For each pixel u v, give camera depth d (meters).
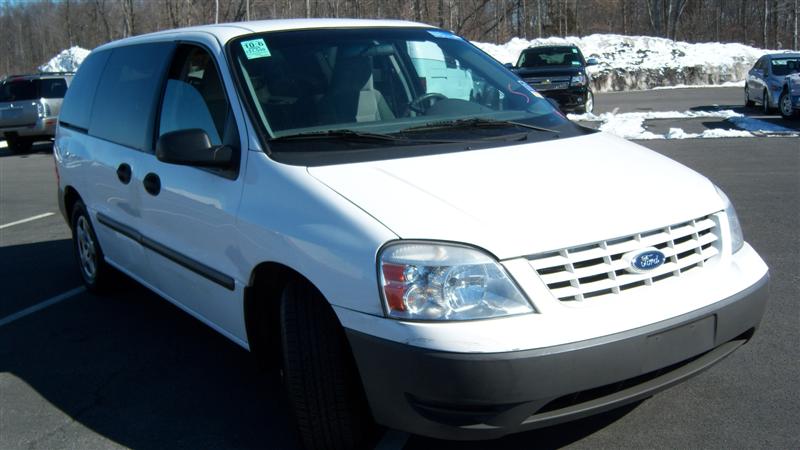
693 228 3.30
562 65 20.05
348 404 3.29
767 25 48.38
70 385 4.56
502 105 4.43
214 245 3.91
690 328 3.11
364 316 3.00
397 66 4.41
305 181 3.38
